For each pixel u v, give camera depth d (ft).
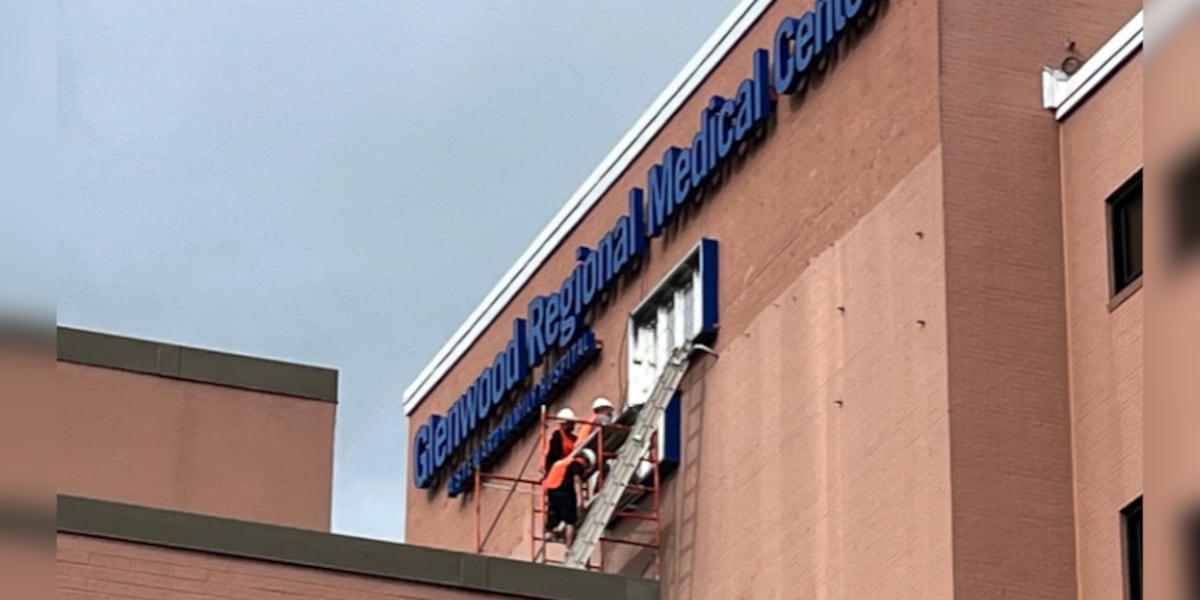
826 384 94.22
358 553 89.51
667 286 113.39
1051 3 90.58
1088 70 86.63
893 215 90.38
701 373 108.37
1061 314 85.46
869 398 89.76
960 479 81.30
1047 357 84.48
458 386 145.59
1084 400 83.10
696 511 105.81
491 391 135.85
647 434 108.88
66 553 83.82
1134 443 79.00
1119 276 82.94
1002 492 81.61
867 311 91.45
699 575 104.12
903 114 91.15
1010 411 83.10
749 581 98.43
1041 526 81.41
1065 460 82.89
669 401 109.60
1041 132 88.33
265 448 123.03
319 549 88.74
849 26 97.50
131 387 121.08
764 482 98.84
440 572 91.30
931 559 81.56
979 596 79.56
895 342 88.22
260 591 86.69
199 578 85.81
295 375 125.18
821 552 91.50
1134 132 82.89
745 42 108.78
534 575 94.53
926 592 81.46
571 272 128.47
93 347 120.98
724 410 104.94
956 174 86.74
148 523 85.81
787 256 100.73
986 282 85.20
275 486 122.42
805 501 94.07
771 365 100.42
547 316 128.77
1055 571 80.79
